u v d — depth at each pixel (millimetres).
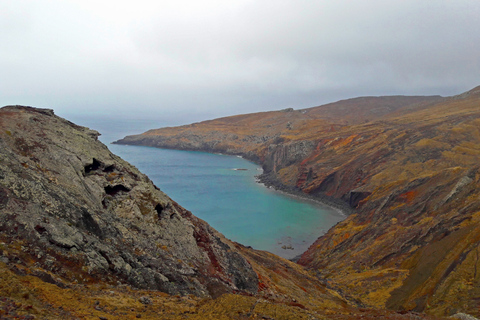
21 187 18844
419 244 47875
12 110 31344
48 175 24484
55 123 32719
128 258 21469
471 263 33281
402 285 39938
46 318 10859
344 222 74062
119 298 15891
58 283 14727
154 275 21562
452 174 61688
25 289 12094
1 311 10070
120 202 29469
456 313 26188
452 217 47531
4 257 14102
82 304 13438
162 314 15516
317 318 18875
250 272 32781
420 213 57125
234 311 17922
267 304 19625
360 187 95875
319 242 69188
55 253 16688
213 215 88438
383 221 61875
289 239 73375
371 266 50156
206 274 27734
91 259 18172
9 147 24328
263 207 98000
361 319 21641
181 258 28094
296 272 45219
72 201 22328
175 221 33312
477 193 50562
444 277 34281
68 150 29594
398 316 23203
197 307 18188
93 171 30875
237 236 73688
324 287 42031
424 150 101062
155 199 32500
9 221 16406
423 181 66500
